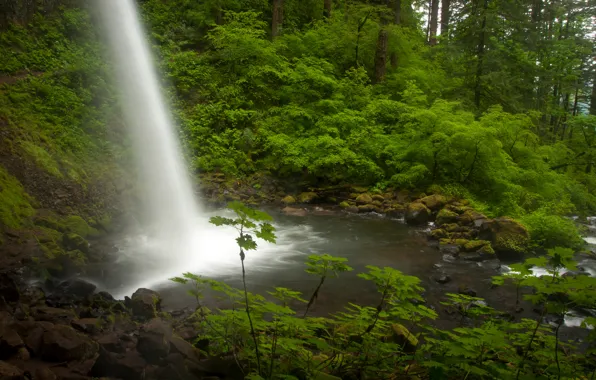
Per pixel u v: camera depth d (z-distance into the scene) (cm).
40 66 1387
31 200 910
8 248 696
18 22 1481
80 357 311
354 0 2086
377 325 363
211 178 1455
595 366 347
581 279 268
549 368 309
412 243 1060
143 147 1341
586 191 1809
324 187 1514
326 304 671
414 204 1265
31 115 1170
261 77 1789
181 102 1628
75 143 1184
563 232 1074
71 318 443
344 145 1559
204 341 384
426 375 331
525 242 991
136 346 342
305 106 1714
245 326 314
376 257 943
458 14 1897
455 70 1934
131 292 661
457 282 809
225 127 1620
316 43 1977
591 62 3038
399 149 1527
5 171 918
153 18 1988
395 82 1914
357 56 2008
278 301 668
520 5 1878
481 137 1338
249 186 1480
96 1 1788
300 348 309
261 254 933
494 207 1329
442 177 1482
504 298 736
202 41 1997
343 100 1731
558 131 2781
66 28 1612
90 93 1388
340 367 325
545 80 2220
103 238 944
